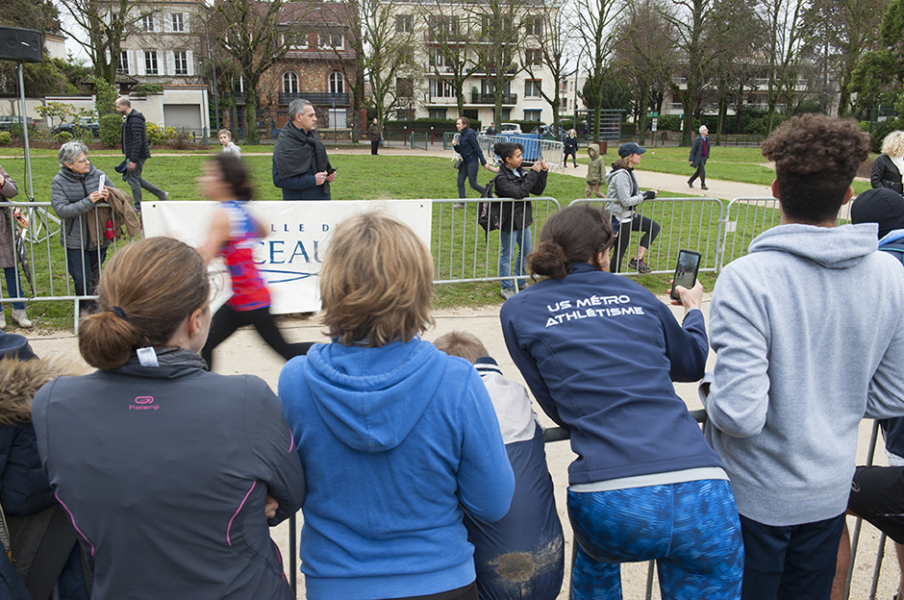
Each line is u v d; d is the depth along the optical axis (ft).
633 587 9.45
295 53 172.35
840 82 139.95
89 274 19.52
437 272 24.95
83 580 5.62
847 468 5.92
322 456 4.81
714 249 30.27
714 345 5.70
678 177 72.02
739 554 5.62
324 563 4.92
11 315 19.40
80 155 18.26
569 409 5.98
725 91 161.89
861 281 5.59
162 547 4.32
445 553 4.94
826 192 5.50
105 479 4.27
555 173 71.20
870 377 5.82
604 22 141.18
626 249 26.53
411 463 4.72
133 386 4.40
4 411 4.80
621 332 6.09
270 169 64.08
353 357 4.66
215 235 12.24
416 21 138.92
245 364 16.55
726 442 6.18
